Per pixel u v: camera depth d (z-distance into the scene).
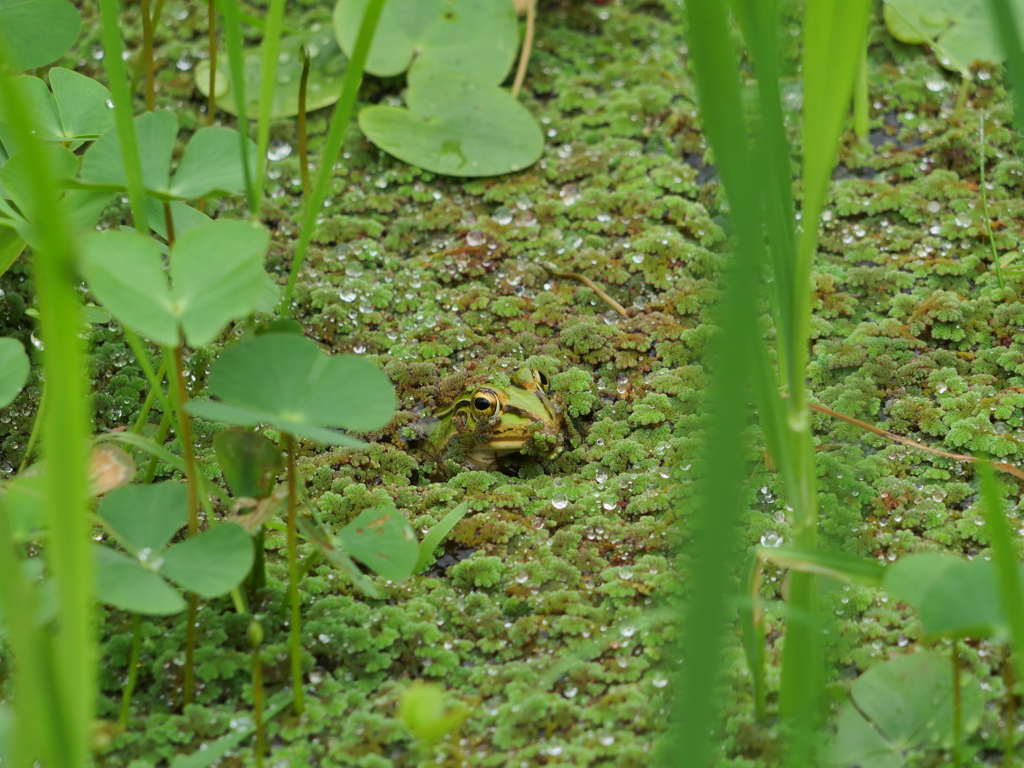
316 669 3.34
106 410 3.41
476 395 3.41
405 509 3.39
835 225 3.49
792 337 3.29
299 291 3.47
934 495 3.38
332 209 3.51
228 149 3.32
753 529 3.37
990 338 3.43
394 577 3.32
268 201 3.51
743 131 3.28
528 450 3.41
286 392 3.30
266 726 3.32
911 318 3.44
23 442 3.41
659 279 3.47
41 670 3.10
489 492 3.40
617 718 3.32
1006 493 3.38
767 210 3.29
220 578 3.30
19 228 3.32
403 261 3.49
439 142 3.53
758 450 3.39
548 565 3.37
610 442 3.41
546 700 3.33
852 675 3.33
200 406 3.29
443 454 3.42
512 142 3.53
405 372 3.44
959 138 3.51
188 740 3.32
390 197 3.51
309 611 3.35
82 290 3.45
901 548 3.37
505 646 3.34
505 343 3.45
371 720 3.32
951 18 3.52
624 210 3.50
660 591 3.36
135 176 3.30
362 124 3.53
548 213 3.50
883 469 3.39
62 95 3.36
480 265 3.48
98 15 3.60
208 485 3.33
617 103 3.55
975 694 3.32
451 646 3.34
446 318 3.46
